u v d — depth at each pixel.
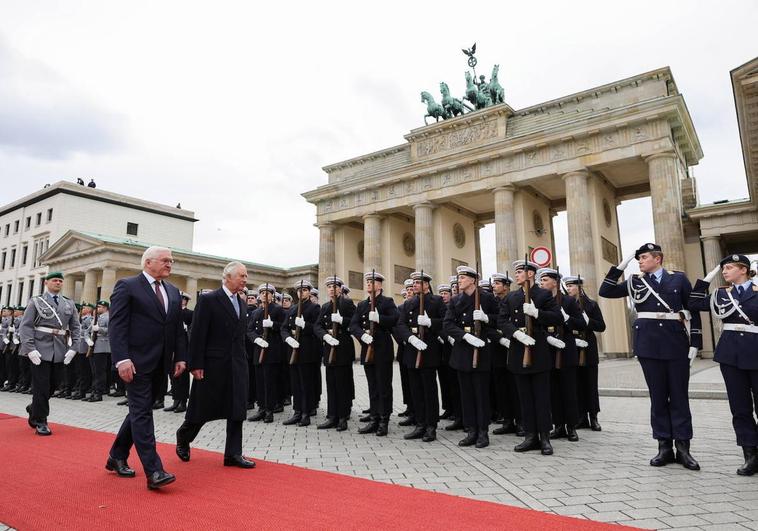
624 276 9.50
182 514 5.79
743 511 5.98
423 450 9.75
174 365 7.98
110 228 78.50
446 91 50.88
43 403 11.26
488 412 10.16
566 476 7.65
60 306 12.12
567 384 10.86
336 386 12.43
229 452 8.19
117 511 5.91
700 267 39.50
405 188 49.91
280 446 10.13
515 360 9.80
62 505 6.14
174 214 85.94
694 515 5.85
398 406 16.98
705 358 36.19
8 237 83.94
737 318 8.12
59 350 11.90
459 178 46.41
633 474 7.74
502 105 44.84
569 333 11.05
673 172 36.72
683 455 8.14
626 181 45.47
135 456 9.02
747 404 7.89
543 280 10.80
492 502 6.27
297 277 68.50
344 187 53.31
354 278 57.03
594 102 41.78
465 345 10.39
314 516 5.71
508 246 42.62
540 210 48.94
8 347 21.64
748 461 7.70
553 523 5.50
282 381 15.49
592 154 39.72
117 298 7.54
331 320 12.66
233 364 8.38
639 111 37.44
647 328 8.66
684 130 39.16
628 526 5.45
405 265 55.19
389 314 12.12
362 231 59.12
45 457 8.79
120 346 7.28
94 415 14.47
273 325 13.80
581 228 39.38
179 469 7.98
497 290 11.66
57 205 74.44
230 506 6.08
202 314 8.23
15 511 5.91
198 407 8.14
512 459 8.88
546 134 41.12
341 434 11.62
